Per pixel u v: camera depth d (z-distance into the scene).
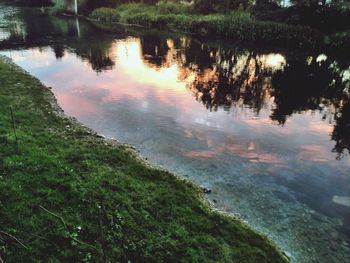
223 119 25.95
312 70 42.88
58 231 10.76
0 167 13.40
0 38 57.06
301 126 25.50
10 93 25.66
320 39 54.16
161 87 33.31
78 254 10.16
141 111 26.44
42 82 32.50
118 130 22.53
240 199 15.78
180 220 12.85
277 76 39.69
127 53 48.47
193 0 86.06
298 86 36.16
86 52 48.19
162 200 13.86
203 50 52.84
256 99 31.34
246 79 38.00
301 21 61.62
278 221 14.41
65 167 14.49
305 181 17.75
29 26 72.38
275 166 19.12
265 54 51.75
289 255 12.48
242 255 11.68
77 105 26.84
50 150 16.36
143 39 60.38
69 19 87.25
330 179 18.06
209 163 18.95
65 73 36.53
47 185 12.92
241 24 61.25
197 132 23.11
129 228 11.71
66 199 12.32
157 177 15.95
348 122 26.69
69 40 57.56
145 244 11.18
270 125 25.33
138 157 18.41
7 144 15.63
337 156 20.73
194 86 34.34
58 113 23.47
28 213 11.19
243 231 13.09
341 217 14.94
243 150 20.86
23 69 35.62
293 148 21.59
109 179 14.41
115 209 12.44
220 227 13.01
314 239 13.46
